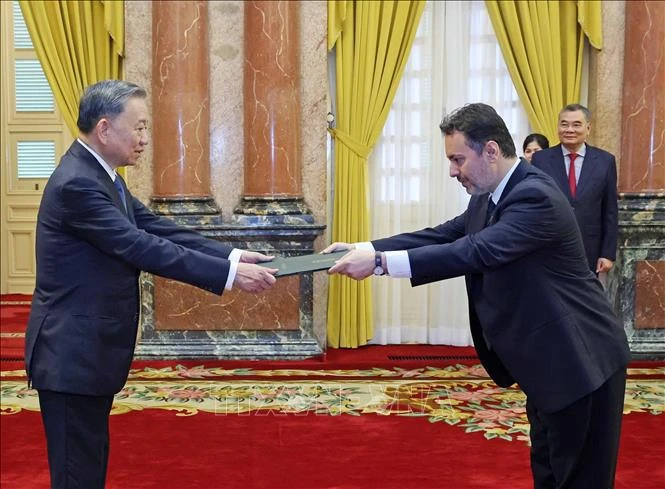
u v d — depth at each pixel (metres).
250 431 4.94
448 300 7.55
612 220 5.84
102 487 3.09
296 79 6.95
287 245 6.89
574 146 5.84
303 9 7.00
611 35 7.12
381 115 7.29
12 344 7.50
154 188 6.96
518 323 2.85
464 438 4.80
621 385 2.92
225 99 7.04
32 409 5.39
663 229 6.91
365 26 7.20
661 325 7.02
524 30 7.21
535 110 7.25
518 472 4.25
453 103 7.49
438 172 7.53
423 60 7.48
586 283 2.89
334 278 7.40
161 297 6.91
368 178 7.43
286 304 6.96
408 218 7.58
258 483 4.10
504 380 3.20
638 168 6.98
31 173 10.41
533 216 2.77
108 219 2.98
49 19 7.09
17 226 10.43
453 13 7.45
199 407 5.46
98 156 3.08
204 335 6.95
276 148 6.89
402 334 7.66
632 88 6.98
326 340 7.33
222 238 6.85
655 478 4.14
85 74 7.12
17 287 10.48
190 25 6.82
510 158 2.91
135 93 3.06
